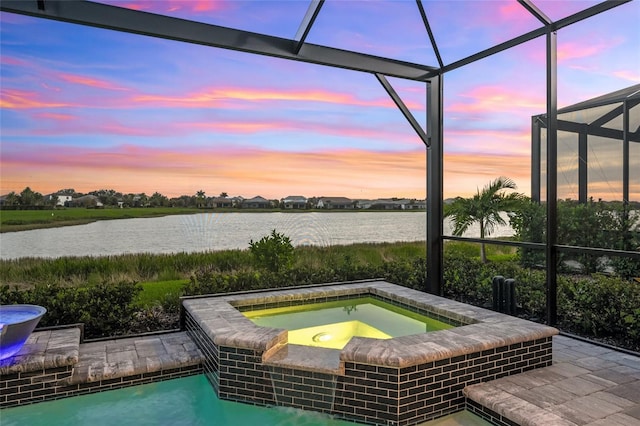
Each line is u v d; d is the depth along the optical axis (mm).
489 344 3270
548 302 4586
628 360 3781
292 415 3156
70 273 5145
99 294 4641
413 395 2945
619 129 5059
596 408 2805
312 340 4473
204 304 4715
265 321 5074
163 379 3756
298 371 3182
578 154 5535
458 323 4418
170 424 3037
